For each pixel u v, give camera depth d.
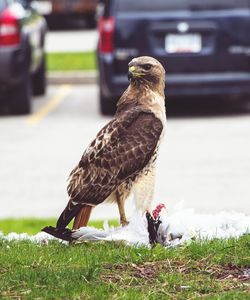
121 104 9.45
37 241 9.44
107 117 20.72
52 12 42.41
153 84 9.37
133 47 19.50
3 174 15.42
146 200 9.23
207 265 8.27
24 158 16.55
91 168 9.06
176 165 15.77
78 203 9.02
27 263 8.41
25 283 7.89
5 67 20.05
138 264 8.30
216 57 19.50
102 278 8.02
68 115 21.16
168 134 18.41
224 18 19.48
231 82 19.53
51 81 27.05
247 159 16.16
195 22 19.47
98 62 20.16
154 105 9.34
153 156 9.20
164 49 19.52
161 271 8.16
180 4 19.53
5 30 20.05
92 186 9.03
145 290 7.75
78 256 8.55
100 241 9.00
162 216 9.52
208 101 22.12
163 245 9.11
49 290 7.75
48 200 13.83
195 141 17.69
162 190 14.16
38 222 12.30
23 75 20.52
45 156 16.66
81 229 9.03
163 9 19.53
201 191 14.05
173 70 19.52
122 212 9.30
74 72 27.52
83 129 19.20
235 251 8.52
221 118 20.11
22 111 21.28
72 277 7.97
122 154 9.09
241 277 8.10
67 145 17.59
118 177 9.08
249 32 19.55
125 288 7.78
